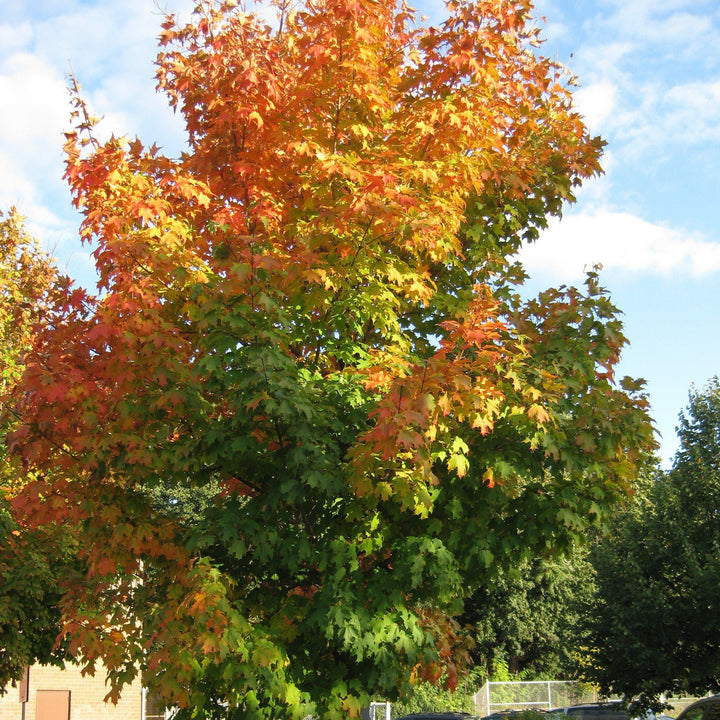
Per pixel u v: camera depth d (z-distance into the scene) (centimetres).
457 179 886
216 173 926
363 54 859
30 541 1448
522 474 841
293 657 814
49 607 1477
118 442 769
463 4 930
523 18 948
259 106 873
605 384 895
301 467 759
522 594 3503
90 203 821
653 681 1717
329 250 843
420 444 659
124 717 3022
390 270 840
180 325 830
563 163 1066
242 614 815
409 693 880
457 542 845
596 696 2995
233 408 841
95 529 814
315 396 776
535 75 1083
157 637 739
